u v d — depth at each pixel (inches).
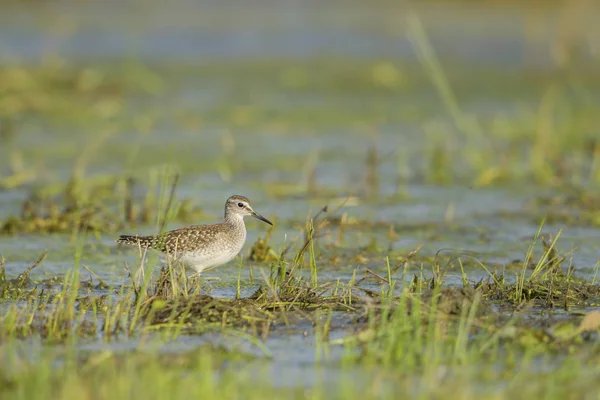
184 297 449.4
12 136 915.4
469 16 1601.9
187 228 517.0
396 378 372.2
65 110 1020.5
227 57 1346.0
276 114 1040.8
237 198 532.7
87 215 637.9
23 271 538.3
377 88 1182.3
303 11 1708.9
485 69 1269.7
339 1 1796.3
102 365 381.4
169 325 426.3
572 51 1238.9
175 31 1508.4
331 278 527.2
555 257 520.7
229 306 447.5
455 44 1408.7
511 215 689.0
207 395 345.1
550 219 674.8
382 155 880.3
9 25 1451.8
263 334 425.1
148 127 967.6
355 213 695.1
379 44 1435.8
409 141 933.8
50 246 599.5
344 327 436.5
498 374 379.2
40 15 1555.1
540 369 384.8
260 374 378.6
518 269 548.7
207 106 1069.1
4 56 1216.8
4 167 804.0
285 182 769.6
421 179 800.9
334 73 1258.6
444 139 924.6
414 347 395.9
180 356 395.9
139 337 421.1
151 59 1310.3
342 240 613.3
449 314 433.7
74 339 414.3
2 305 469.1
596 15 1432.1
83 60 1259.2
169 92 1131.3
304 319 446.6
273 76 1238.3
